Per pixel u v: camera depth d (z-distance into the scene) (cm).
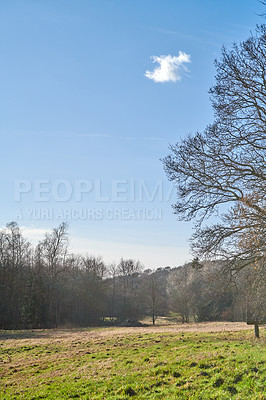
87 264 7625
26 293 5750
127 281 8662
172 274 7706
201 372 1191
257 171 1481
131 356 1888
